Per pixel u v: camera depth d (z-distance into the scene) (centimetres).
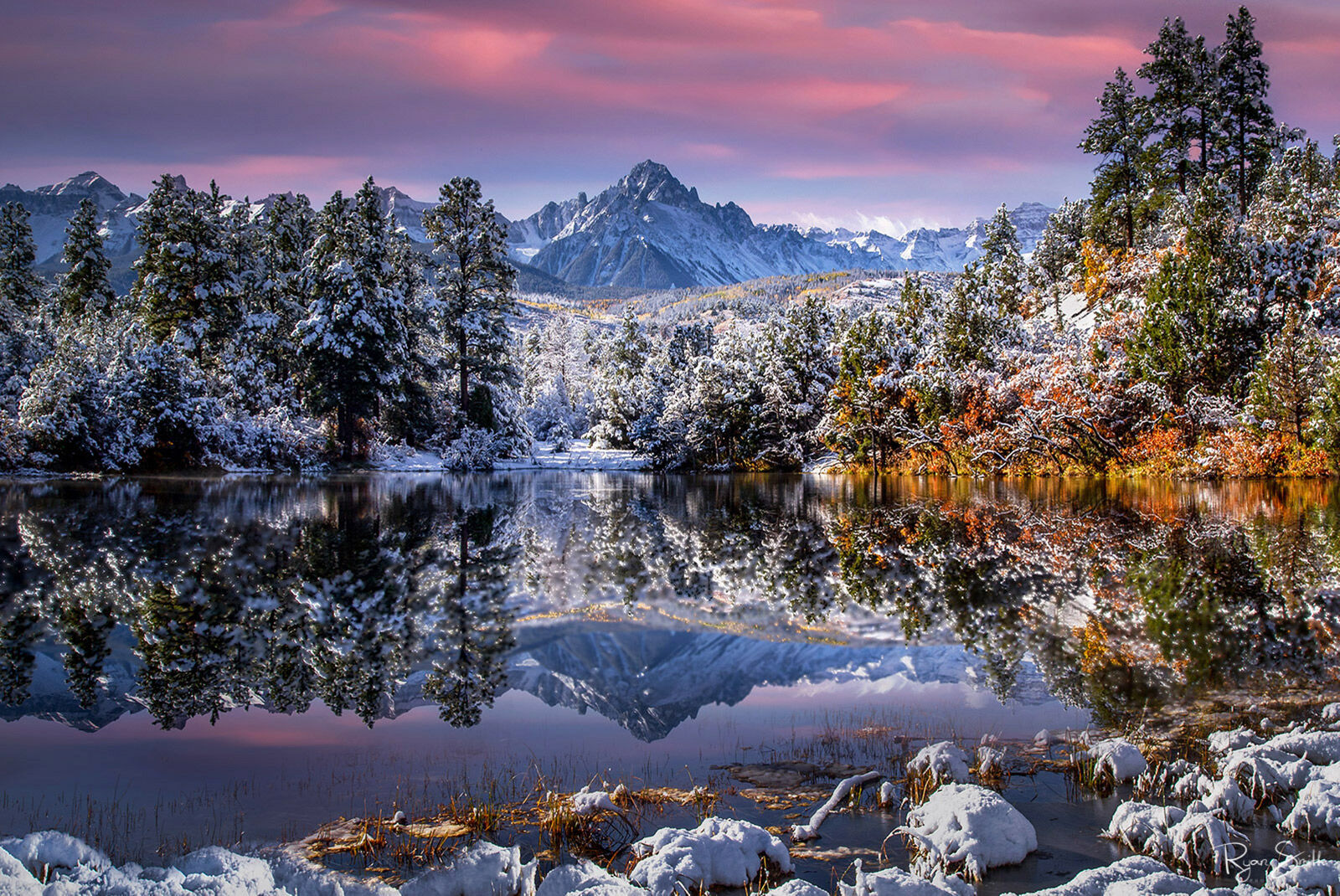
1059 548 1647
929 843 445
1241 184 5691
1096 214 6306
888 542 1822
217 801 530
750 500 3200
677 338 12450
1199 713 684
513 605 1168
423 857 454
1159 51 5775
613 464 6644
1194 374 3925
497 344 5831
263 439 4619
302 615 1096
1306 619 1005
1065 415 4153
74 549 1644
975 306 5369
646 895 389
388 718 705
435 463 5528
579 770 586
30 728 681
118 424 4088
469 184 5750
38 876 405
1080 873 409
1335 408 3350
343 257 5006
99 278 6209
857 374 5325
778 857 436
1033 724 669
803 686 786
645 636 980
